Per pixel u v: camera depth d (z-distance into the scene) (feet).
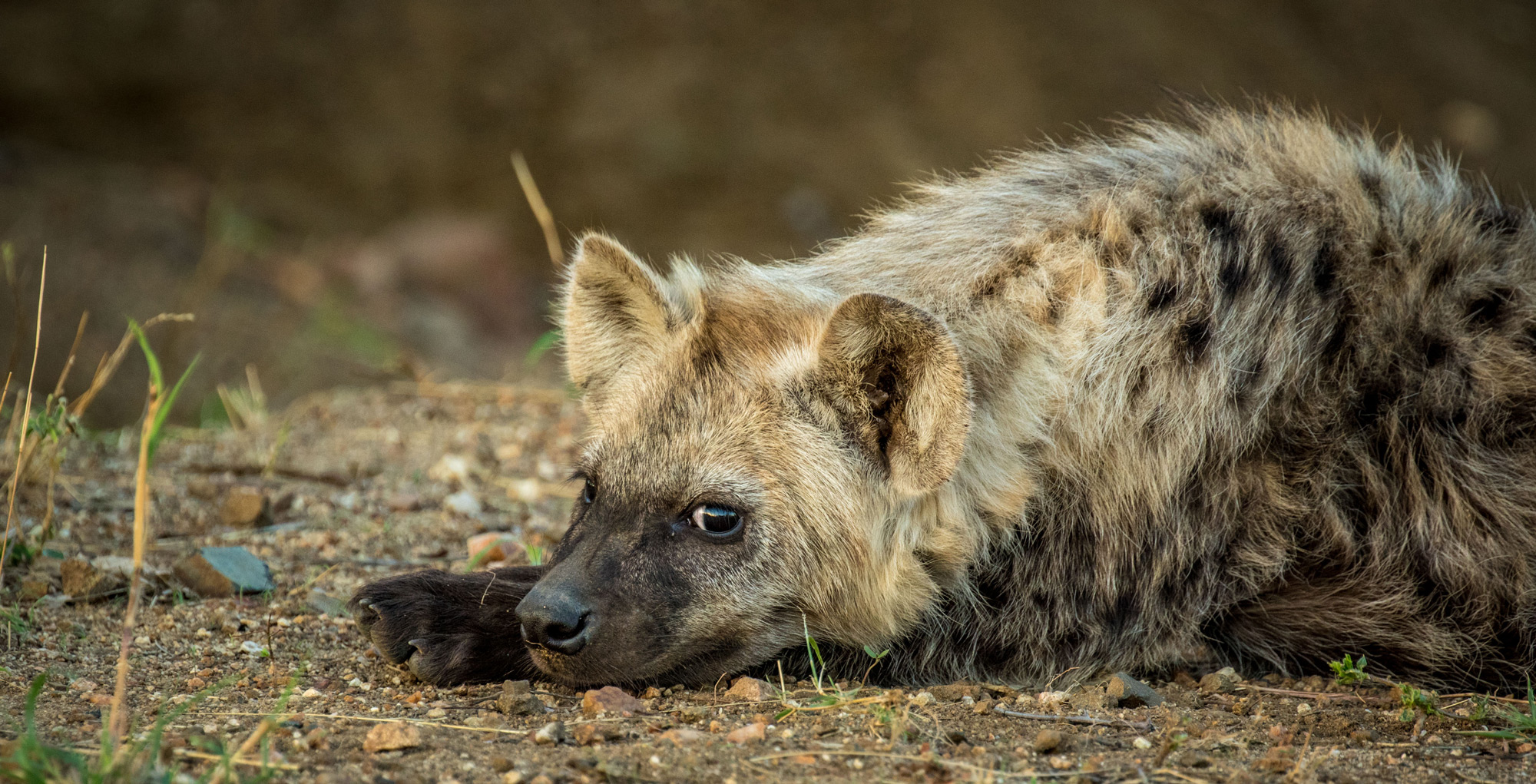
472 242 68.64
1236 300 21.72
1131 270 21.57
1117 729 18.89
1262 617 22.20
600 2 76.13
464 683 20.47
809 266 24.04
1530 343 22.48
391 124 72.49
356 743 17.22
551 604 19.03
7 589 23.30
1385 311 22.29
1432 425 21.99
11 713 17.97
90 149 67.21
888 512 20.59
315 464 33.42
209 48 72.64
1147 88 76.84
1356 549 21.72
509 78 73.92
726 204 70.79
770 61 75.31
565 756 16.92
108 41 71.26
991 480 20.81
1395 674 22.15
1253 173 23.06
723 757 17.04
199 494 30.71
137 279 58.95
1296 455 21.95
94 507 28.94
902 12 76.95
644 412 20.76
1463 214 23.67
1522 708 21.01
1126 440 21.18
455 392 41.42
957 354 18.79
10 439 31.09
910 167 72.43
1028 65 76.38
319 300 62.34
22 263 56.85
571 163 71.87
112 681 19.63
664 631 19.88
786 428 20.24
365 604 20.72
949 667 21.48
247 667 20.71
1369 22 87.20
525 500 32.24
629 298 21.91
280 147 70.59
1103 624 21.49
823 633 21.12
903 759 17.10
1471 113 83.35
